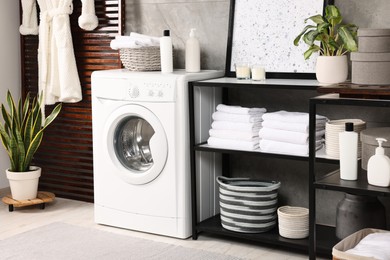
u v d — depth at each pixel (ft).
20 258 13.52
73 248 13.98
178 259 13.41
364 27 13.91
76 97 16.76
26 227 15.21
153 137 14.40
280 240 13.60
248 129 13.91
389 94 11.74
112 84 14.80
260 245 14.19
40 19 16.98
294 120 13.44
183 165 14.26
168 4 15.93
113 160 15.03
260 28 14.79
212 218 14.93
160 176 14.49
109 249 13.93
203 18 15.55
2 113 16.28
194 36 14.94
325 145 13.30
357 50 12.96
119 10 16.25
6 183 17.71
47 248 13.98
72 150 17.44
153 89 14.30
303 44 14.35
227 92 15.21
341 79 13.41
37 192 16.87
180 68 15.94
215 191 15.12
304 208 14.20
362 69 12.40
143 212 14.76
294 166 14.88
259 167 15.24
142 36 15.29
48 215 16.05
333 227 14.37
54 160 17.72
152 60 15.06
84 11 16.26
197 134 14.44
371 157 11.98
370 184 12.06
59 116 17.56
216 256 13.53
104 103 15.01
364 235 12.28
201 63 15.69
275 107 14.94
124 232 14.89
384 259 11.02
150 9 16.16
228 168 15.43
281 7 14.57
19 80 17.97
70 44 16.70
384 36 12.21
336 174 12.76
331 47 13.47
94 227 15.21
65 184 17.63
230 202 14.07
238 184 14.60
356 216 13.12
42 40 16.94
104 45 16.78
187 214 14.43
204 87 14.56
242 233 13.99
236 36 15.05
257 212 13.92
